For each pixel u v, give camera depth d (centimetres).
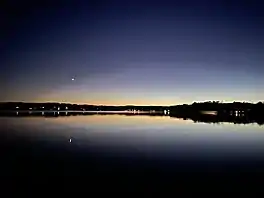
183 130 4150
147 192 1318
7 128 4250
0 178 1505
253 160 2009
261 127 4728
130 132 3825
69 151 2306
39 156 2092
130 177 1547
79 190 1334
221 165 1852
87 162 1897
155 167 1778
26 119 6731
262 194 1302
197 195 1287
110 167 1769
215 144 2769
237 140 3075
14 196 1254
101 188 1362
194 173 1642
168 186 1401
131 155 2158
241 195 1292
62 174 1595
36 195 1267
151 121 6450
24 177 1528
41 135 3388
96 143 2752
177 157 2102
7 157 2050
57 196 1258
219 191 1338
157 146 2598
